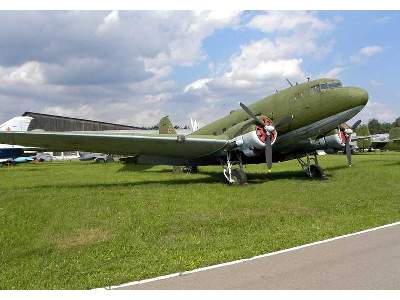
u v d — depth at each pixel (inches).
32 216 444.5
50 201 523.5
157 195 565.6
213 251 298.5
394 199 508.1
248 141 679.7
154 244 331.9
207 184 706.8
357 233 334.0
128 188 649.0
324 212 437.1
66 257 302.4
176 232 371.6
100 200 525.7
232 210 462.6
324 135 768.3
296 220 399.5
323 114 689.6
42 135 622.8
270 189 625.9
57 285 238.7
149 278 243.1
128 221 415.2
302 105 697.6
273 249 295.4
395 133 1857.8
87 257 299.3
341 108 676.1
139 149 714.2
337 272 235.1
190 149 713.6
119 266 271.6
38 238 365.4
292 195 561.9
